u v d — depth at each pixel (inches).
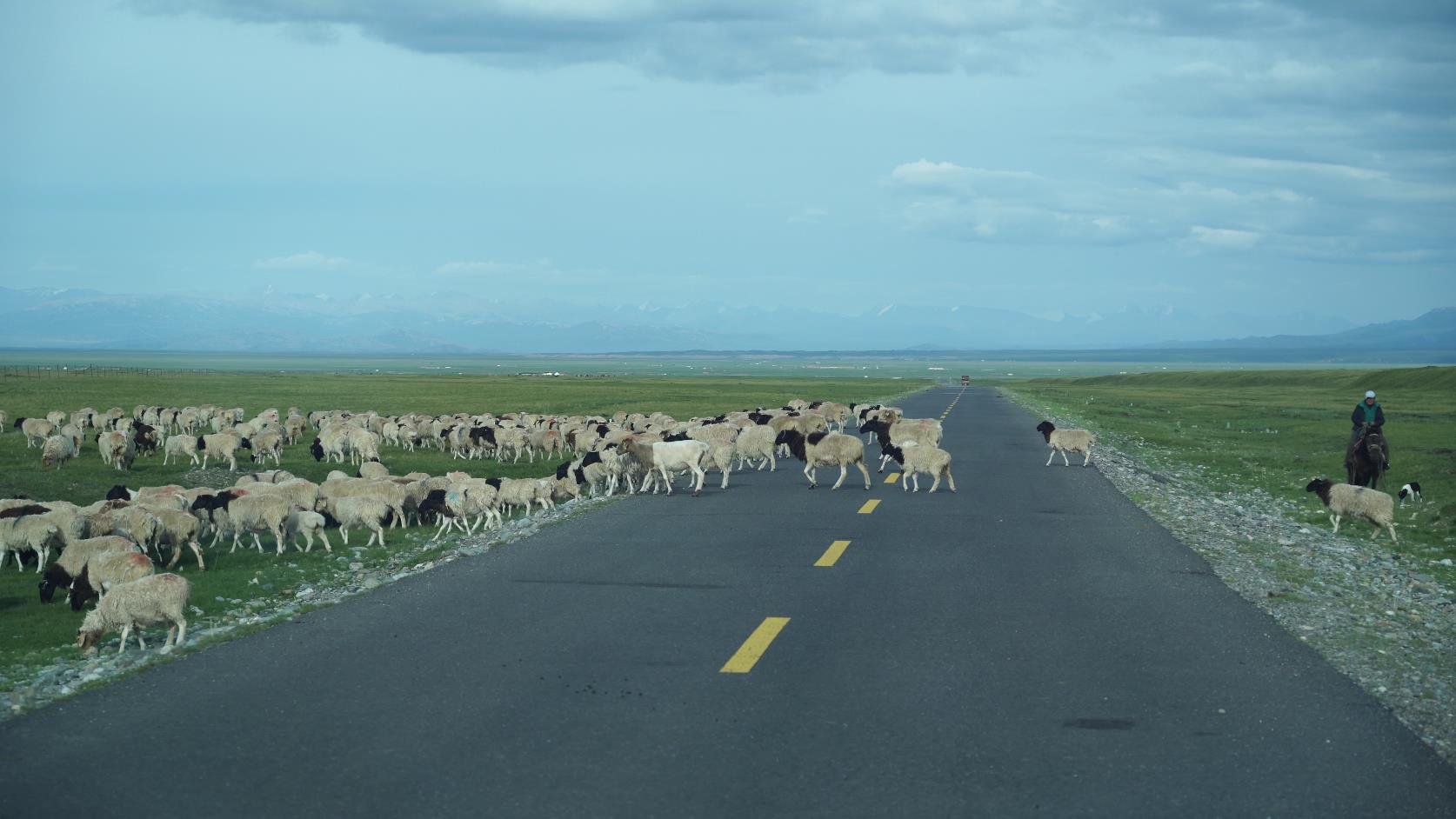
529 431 1487.5
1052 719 329.1
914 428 1240.8
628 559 623.5
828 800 265.0
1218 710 338.3
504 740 309.7
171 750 301.3
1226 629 450.6
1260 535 796.0
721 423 1478.8
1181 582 555.8
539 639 432.5
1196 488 1229.7
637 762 291.6
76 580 608.7
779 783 276.1
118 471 1316.4
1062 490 991.0
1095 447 1617.9
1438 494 1230.9
